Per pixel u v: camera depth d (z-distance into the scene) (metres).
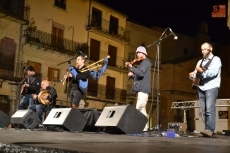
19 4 19.11
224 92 30.11
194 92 27.95
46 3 20.94
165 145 2.14
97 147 1.75
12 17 18.41
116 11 25.23
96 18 24.34
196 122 15.28
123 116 3.90
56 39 21.36
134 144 2.12
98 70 6.08
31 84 7.35
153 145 2.10
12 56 18.88
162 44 27.95
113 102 24.95
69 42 22.09
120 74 25.73
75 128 4.60
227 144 2.55
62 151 1.48
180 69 27.25
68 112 4.57
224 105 13.09
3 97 18.25
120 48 25.80
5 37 18.53
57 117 4.79
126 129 3.90
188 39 30.06
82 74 5.52
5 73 18.41
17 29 19.20
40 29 20.52
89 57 23.42
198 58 28.62
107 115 4.19
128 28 26.25
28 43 19.41
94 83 23.86
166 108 26.53
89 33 23.53
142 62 5.46
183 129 8.91
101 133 4.10
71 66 5.62
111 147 1.79
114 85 25.30
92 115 5.12
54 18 21.42
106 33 24.27
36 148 1.58
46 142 1.95
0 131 3.28
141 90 5.42
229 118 15.36
